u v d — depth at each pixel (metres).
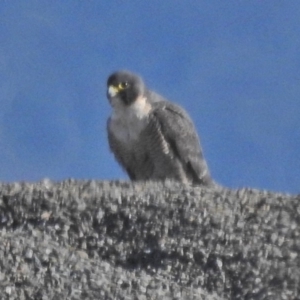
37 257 16.45
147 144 22.02
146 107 22.06
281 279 16.30
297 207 17.84
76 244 17.22
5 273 16.17
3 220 17.58
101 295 15.94
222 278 16.50
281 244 16.98
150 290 16.09
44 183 18.42
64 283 16.09
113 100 21.95
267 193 18.36
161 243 17.16
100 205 17.67
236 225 17.39
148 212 17.59
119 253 17.09
